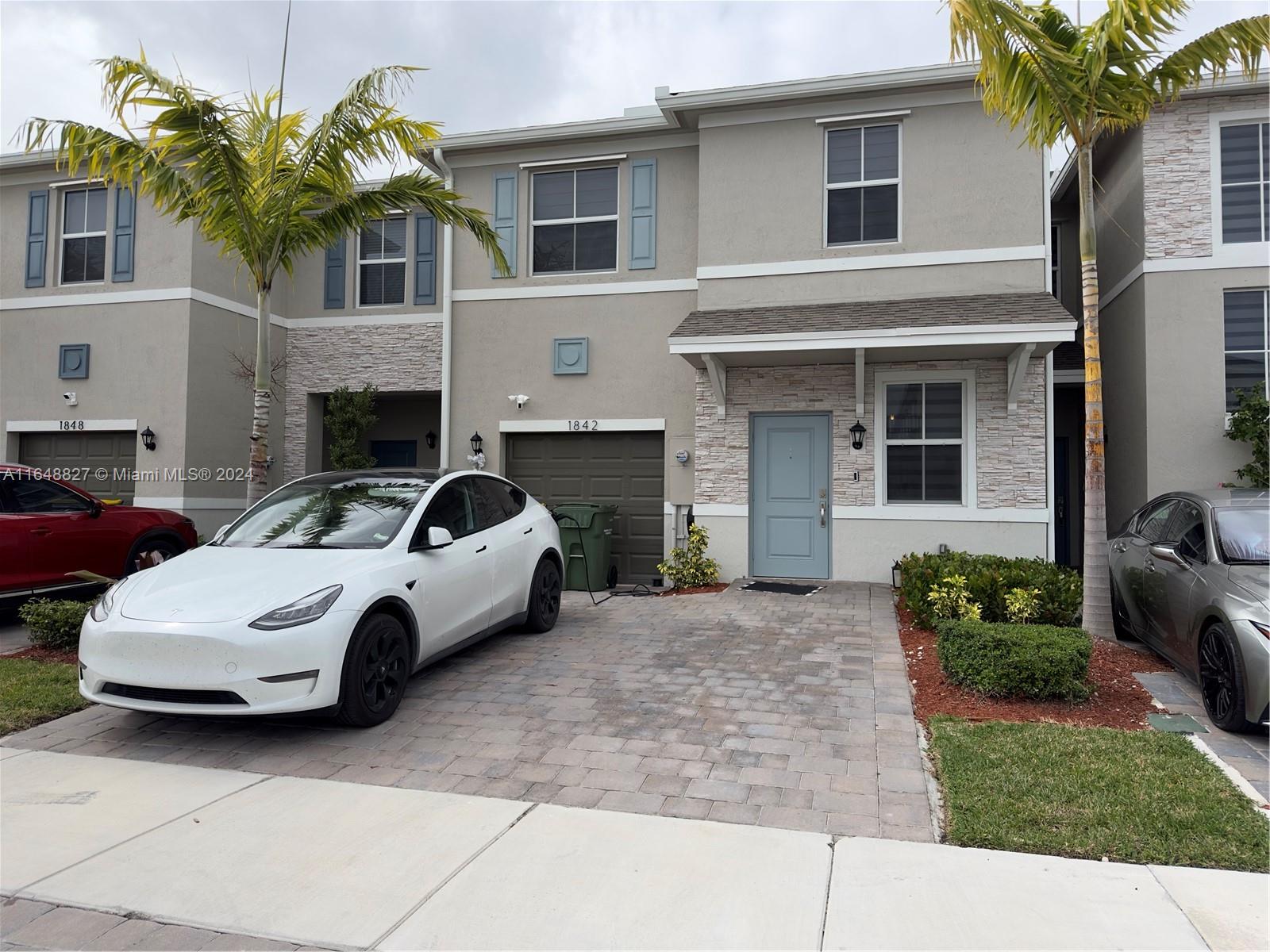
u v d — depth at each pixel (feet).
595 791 14.24
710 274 34.73
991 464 32.37
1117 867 11.41
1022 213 31.94
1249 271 32.48
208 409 40.27
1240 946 9.57
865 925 10.08
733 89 33.50
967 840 12.20
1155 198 33.53
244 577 17.08
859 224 33.73
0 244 42.75
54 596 28.37
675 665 21.80
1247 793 13.67
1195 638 18.02
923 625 25.05
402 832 12.69
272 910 10.59
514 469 39.29
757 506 34.88
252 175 25.64
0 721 17.61
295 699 15.53
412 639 18.47
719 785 14.42
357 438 41.39
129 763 15.64
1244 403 31.58
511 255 38.83
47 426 41.24
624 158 37.60
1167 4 20.75
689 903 10.62
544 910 10.50
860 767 15.16
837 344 29.99
